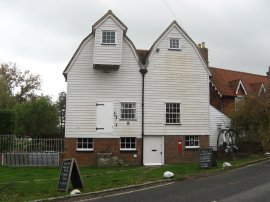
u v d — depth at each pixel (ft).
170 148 103.30
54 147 98.89
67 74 100.12
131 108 102.12
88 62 100.99
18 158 95.86
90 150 99.40
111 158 98.07
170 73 104.83
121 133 100.94
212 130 120.88
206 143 105.91
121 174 75.66
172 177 68.23
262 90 141.79
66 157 98.07
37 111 139.74
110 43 98.63
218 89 143.43
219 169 80.69
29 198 50.11
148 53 105.91
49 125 142.92
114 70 101.76
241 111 118.32
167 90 104.22
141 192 55.01
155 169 84.58
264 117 114.21
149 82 103.30
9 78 220.43
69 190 55.72
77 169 56.65
